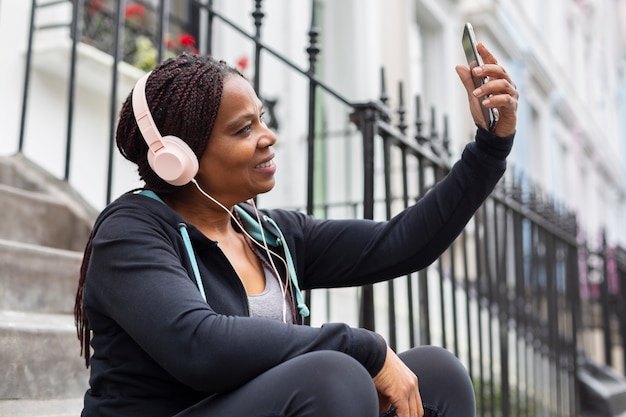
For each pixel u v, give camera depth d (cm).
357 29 610
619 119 1959
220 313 139
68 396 206
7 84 343
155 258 131
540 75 1100
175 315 125
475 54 155
